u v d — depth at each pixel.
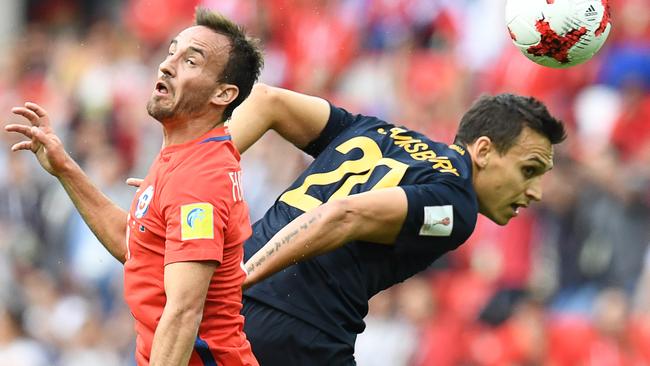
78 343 39.47
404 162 18.39
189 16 52.00
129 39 52.31
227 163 15.45
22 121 49.97
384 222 17.31
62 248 42.56
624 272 34.25
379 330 35.12
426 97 42.22
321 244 16.89
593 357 33.03
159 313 15.38
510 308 34.75
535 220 35.44
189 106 15.50
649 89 39.19
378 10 45.25
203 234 14.93
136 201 15.59
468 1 43.81
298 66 46.00
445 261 36.25
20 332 40.31
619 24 40.28
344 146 19.06
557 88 40.19
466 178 18.22
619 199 34.91
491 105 18.81
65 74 51.81
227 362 15.77
